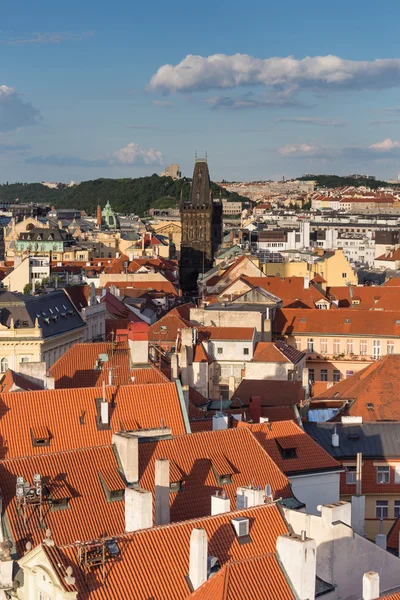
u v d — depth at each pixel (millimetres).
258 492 85125
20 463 87250
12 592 74875
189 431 111000
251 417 131625
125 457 89188
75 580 69938
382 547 88312
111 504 86875
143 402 111688
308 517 79125
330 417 145375
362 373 169750
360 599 78188
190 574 72562
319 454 109812
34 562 72688
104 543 72375
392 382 150750
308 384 172500
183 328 188250
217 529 76938
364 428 129750
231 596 68750
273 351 188125
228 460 95250
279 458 107688
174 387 113812
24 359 196625
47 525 83500
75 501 85875
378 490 121438
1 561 75500
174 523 76500
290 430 111562
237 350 193750
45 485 85750
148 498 81375
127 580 71062
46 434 105938
